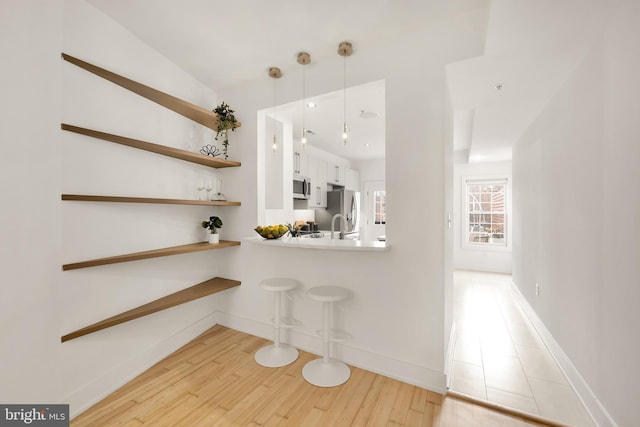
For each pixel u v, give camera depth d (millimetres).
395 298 2027
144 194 2117
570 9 1383
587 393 1742
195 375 2047
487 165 5684
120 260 1780
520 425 1609
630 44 1305
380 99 3096
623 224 1390
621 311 1408
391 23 1863
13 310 1324
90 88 1741
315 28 1913
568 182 2107
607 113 1530
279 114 3053
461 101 2555
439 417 1652
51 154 1478
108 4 1723
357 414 1671
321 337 2346
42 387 1449
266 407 1724
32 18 1380
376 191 6582
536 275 2988
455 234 5953
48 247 1472
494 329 2951
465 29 1807
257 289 2678
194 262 2621
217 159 2490
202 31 1963
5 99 1277
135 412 1675
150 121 2158
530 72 1990
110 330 1864
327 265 2295
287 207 3191
